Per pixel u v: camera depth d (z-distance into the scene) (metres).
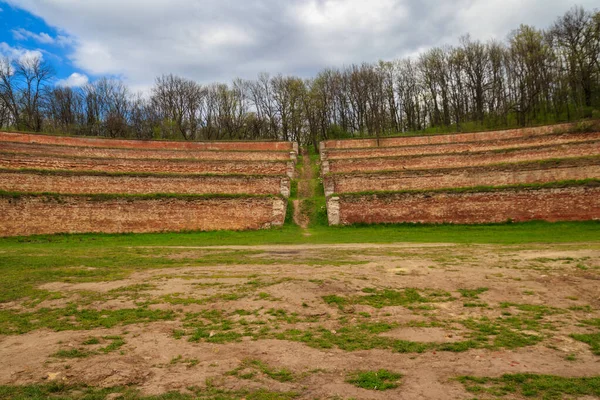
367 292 11.48
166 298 11.19
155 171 41.44
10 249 21.30
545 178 33.44
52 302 11.10
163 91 72.56
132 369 7.05
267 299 10.88
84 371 6.96
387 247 20.95
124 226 30.03
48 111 68.81
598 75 55.09
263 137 76.25
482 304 10.55
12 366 7.25
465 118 69.12
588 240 21.12
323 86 74.12
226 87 75.56
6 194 27.72
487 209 30.36
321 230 30.97
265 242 25.11
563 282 12.03
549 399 5.80
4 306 11.00
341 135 71.12
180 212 31.14
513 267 13.97
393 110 76.88
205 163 43.28
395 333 8.76
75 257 17.83
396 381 6.46
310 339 8.45
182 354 7.73
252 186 37.78
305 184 45.00
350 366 7.11
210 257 18.06
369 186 37.72
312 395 6.04
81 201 29.53
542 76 57.78
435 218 31.12
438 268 14.12
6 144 39.72
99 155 43.91
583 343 8.03
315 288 11.67
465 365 7.07
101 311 10.36
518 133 48.41
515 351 7.69
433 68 70.50
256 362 7.31
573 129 44.28
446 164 42.22
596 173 31.98
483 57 66.12
